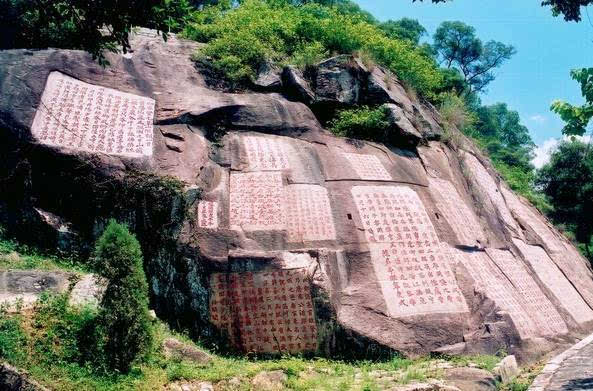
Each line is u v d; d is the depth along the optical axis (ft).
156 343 20.48
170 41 39.55
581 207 68.95
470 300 28.12
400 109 39.52
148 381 17.69
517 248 38.99
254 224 27.94
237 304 25.05
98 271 19.03
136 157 28.91
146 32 40.06
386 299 26.40
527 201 52.80
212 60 38.70
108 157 28.30
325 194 30.55
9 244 26.13
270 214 28.58
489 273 32.22
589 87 23.02
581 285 42.16
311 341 24.34
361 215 30.07
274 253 26.35
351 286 26.73
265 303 25.07
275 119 35.22
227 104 34.63
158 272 26.14
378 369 22.65
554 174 71.00
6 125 27.81
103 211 27.48
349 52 43.42
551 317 33.19
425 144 40.60
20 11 42.52
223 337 24.47
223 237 26.89
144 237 26.94
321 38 43.52
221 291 25.32
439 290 27.73
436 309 26.76
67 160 27.53
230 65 37.73
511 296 31.63
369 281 27.07
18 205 27.55
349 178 32.35
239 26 42.80
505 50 111.65
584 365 24.66
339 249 27.89
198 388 18.06
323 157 33.63
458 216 35.01
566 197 70.69
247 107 35.06
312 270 25.85
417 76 47.16
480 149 53.47
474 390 20.65
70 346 18.17
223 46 39.11
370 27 47.78
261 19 44.57
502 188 48.03
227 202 28.76
